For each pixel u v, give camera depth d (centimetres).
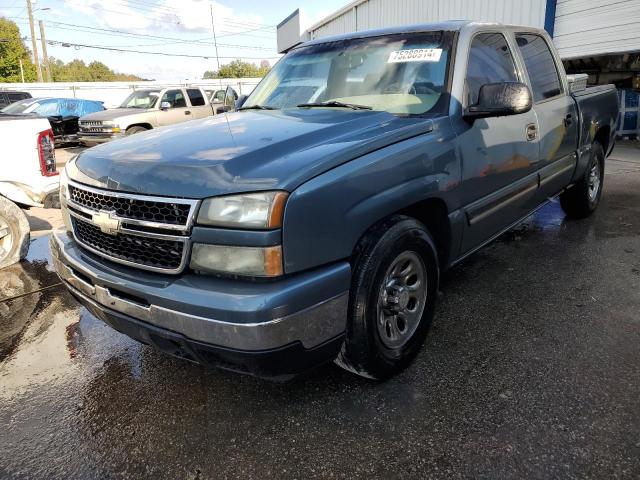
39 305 397
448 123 283
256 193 198
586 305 345
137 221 219
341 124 262
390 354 257
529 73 390
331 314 215
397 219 251
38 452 230
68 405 264
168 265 217
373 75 327
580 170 483
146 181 220
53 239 280
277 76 386
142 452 226
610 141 557
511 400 247
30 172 479
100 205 239
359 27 1730
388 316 258
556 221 551
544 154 389
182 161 222
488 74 332
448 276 406
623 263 417
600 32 933
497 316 335
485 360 283
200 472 212
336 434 230
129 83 2908
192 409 254
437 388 260
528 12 1062
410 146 253
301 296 200
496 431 226
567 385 256
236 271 201
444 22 340
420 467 208
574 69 1299
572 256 439
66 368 302
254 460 217
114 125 1330
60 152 1578
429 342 304
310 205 204
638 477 197
